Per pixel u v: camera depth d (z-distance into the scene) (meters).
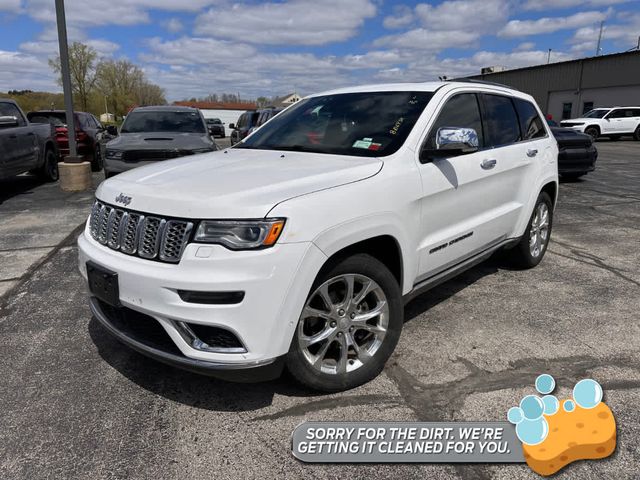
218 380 3.10
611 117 26.73
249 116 20.19
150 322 2.66
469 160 3.73
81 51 58.69
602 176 12.53
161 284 2.46
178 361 2.56
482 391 2.97
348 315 2.88
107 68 75.81
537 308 4.18
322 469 2.37
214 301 2.41
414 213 3.18
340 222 2.65
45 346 3.55
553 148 5.13
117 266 2.66
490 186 4.03
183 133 9.55
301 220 2.49
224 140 37.97
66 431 2.63
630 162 15.95
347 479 2.31
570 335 3.69
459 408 2.81
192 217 2.47
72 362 3.33
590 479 2.30
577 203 8.91
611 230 6.92
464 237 3.78
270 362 2.54
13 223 7.29
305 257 2.50
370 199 2.84
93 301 3.10
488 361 3.31
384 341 3.06
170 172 3.07
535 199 4.74
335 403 2.86
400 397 2.91
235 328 2.43
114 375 3.17
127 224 2.73
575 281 4.83
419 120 3.41
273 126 4.16
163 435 2.61
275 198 2.51
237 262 2.39
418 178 3.20
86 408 2.83
